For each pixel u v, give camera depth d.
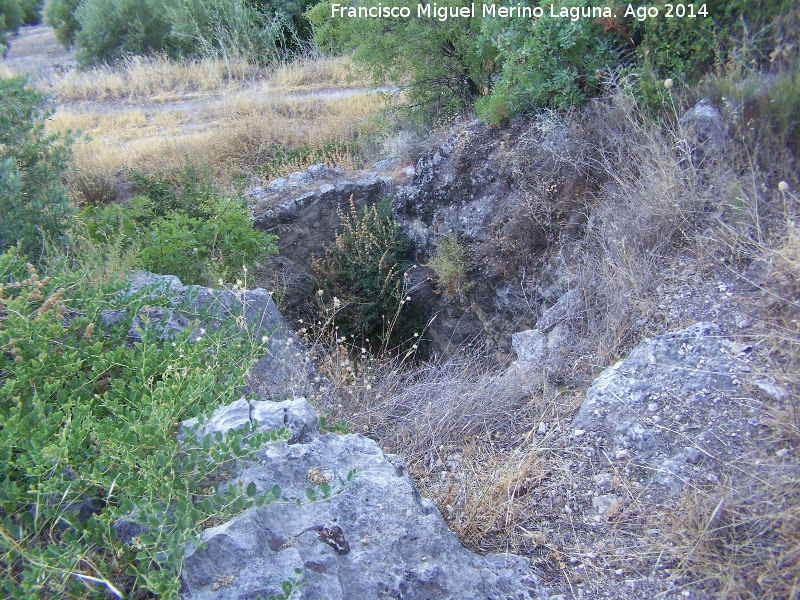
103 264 4.32
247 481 2.21
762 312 3.51
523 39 6.39
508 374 4.27
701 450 2.80
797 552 2.18
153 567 1.95
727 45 5.41
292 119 12.41
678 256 4.31
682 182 4.47
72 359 2.85
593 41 6.00
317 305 8.20
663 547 2.47
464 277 7.03
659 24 5.54
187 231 5.55
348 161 10.33
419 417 3.60
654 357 3.43
